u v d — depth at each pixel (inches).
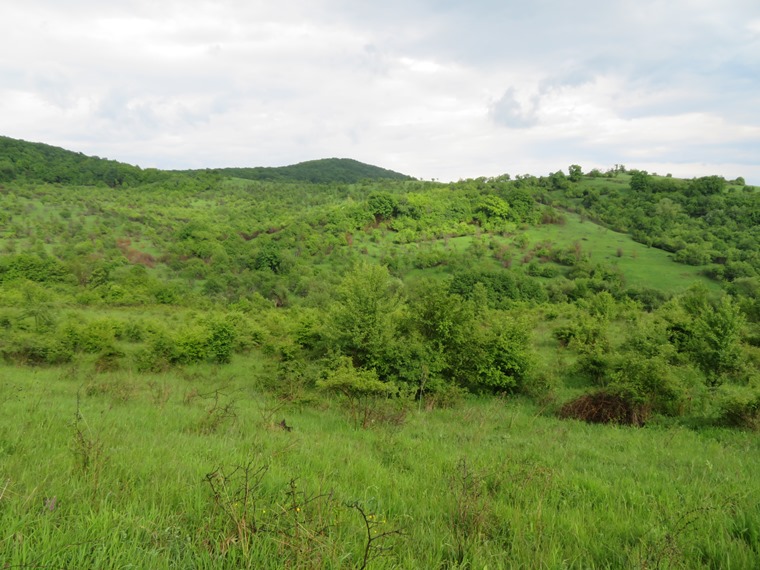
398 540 156.3
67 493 169.3
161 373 807.1
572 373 740.0
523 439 379.9
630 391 516.7
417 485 227.1
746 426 449.4
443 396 605.6
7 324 1046.4
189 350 877.8
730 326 631.2
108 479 186.9
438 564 141.6
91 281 2306.8
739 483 256.5
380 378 650.2
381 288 725.9
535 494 218.8
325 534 145.4
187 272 2955.2
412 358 643.5
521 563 149.4
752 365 649.6
